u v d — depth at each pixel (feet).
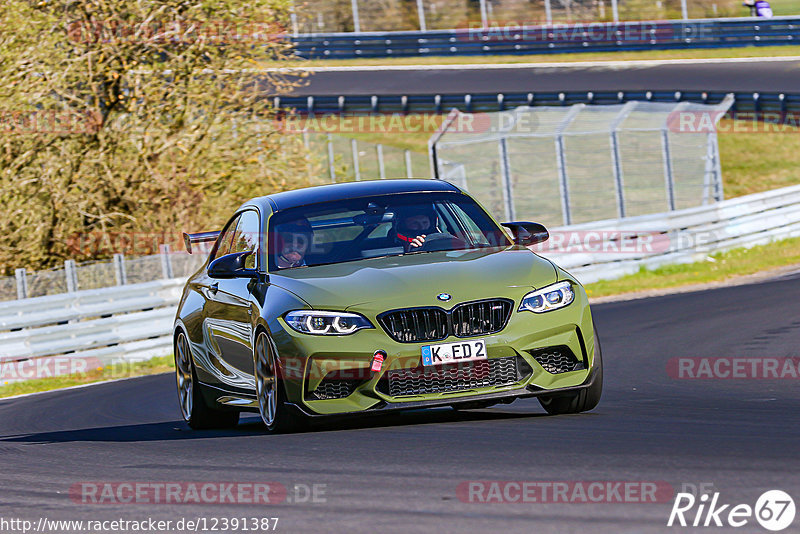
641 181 352.28
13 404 145.59
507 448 64.39
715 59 555.28
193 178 266.98
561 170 276.41
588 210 335.26
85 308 187.52
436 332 73.92
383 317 73.97
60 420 119.03
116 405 130.11
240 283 88.74
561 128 281.54
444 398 73.46
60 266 271.08
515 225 89.35
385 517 48.26
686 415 78.07
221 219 271.90
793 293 188.65
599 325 172.96
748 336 138.92
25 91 252.01
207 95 264.52
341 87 552.00
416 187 92.53
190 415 99.81
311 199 91.35
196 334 97.14
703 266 264.11
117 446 85.66
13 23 253.24
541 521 45.11
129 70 261.65
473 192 354.54
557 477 54.08
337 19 650.02
